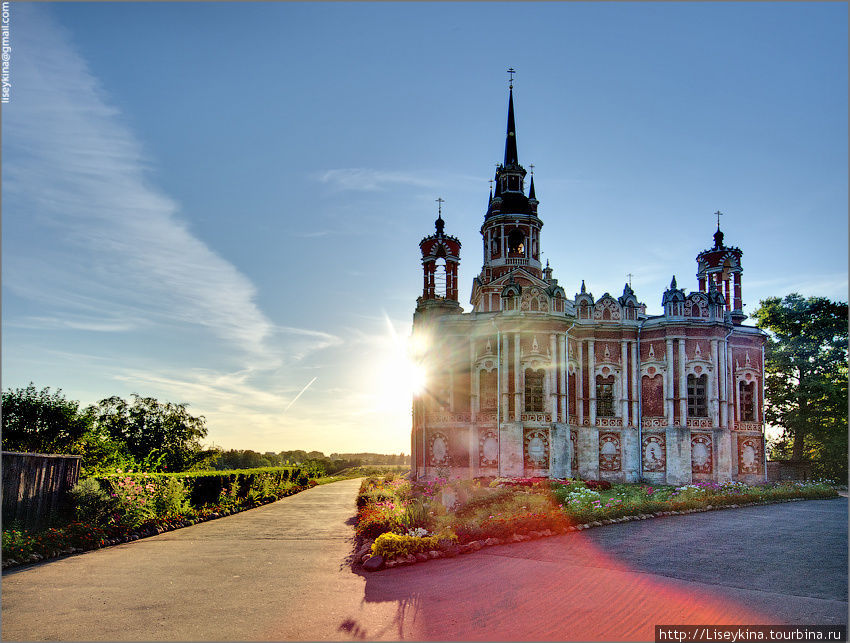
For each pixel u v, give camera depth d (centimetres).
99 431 5009
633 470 5278
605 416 5428
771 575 1670
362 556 2028
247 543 2505
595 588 1541
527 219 6669
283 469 6125
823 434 6153
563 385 5159
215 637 1229
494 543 2161
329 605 1462
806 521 2805
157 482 3055
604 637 1198
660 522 2770
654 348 5422
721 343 5341
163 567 1953
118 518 2611
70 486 2519
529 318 5194
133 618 1360
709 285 6228
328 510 4075
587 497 2928
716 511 3247
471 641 1188
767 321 6794
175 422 7312
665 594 1479
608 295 5566
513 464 4966
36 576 1809
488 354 5356
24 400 4081
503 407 5122
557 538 2314
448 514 2638
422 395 5644
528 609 1384
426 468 5459
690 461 5134
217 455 7894
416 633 1242
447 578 1716
